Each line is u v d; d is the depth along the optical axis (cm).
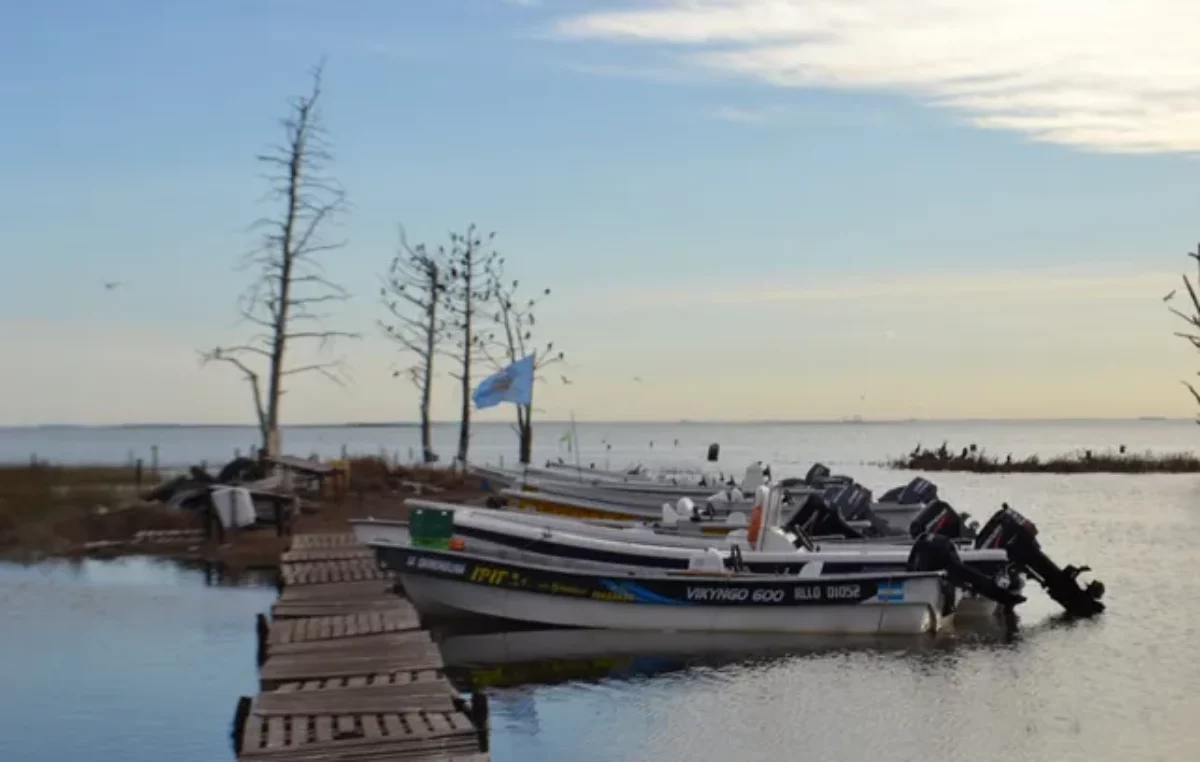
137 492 4319
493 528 2367
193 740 1546
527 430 5938
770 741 1603
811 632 2266
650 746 1580
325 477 4497
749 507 3219
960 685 1908
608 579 2250
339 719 1349
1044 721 1700
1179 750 1568
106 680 1853
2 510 3647
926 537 2370
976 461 9081
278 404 4638
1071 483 7344
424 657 1642
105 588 2725
